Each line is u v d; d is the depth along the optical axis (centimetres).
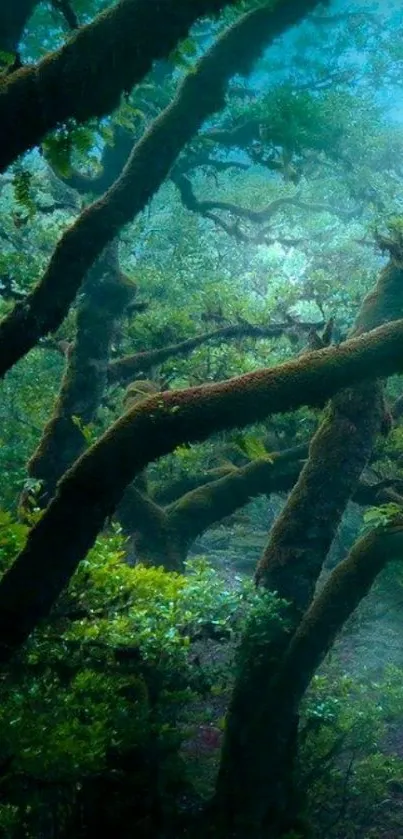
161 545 1078
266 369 535
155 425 509
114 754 606
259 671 698
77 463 502
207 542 1841
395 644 1433
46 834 543
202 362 1341
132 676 634
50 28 888
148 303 1342
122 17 410
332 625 713
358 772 979
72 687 565
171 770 635
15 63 427
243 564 1720
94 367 1160
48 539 491
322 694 1054
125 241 1711
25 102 411
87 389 1152
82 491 495
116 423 513
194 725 902
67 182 1177
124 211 632
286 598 732
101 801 583
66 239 602
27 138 421
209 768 812
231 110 1168
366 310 805
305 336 1284
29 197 496
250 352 1370
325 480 748
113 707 579
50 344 1303
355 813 919
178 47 480
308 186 1720
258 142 1189
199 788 759
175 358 1347
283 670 700
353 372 528
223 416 517
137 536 1081
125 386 1313
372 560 723
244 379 528
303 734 882
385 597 1451
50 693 550
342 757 1022
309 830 732
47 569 488
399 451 1069
